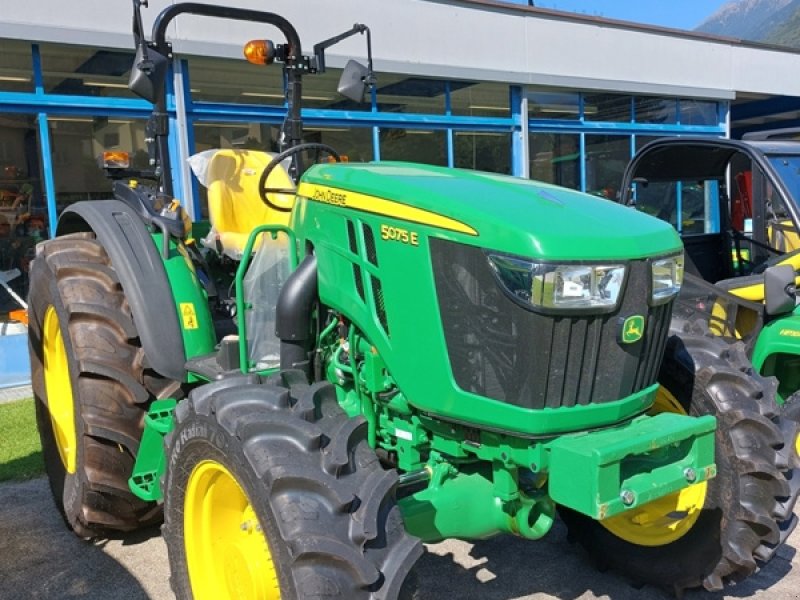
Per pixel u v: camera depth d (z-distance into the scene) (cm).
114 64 764
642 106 1260
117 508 342
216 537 254
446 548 356
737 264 501
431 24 977
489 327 221
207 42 802
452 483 251
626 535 320
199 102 820
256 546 241
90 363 322
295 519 201
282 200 383
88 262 348
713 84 1327
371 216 249
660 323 239
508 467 234
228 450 221
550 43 1096
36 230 738
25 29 698
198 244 423
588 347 221
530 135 1117
